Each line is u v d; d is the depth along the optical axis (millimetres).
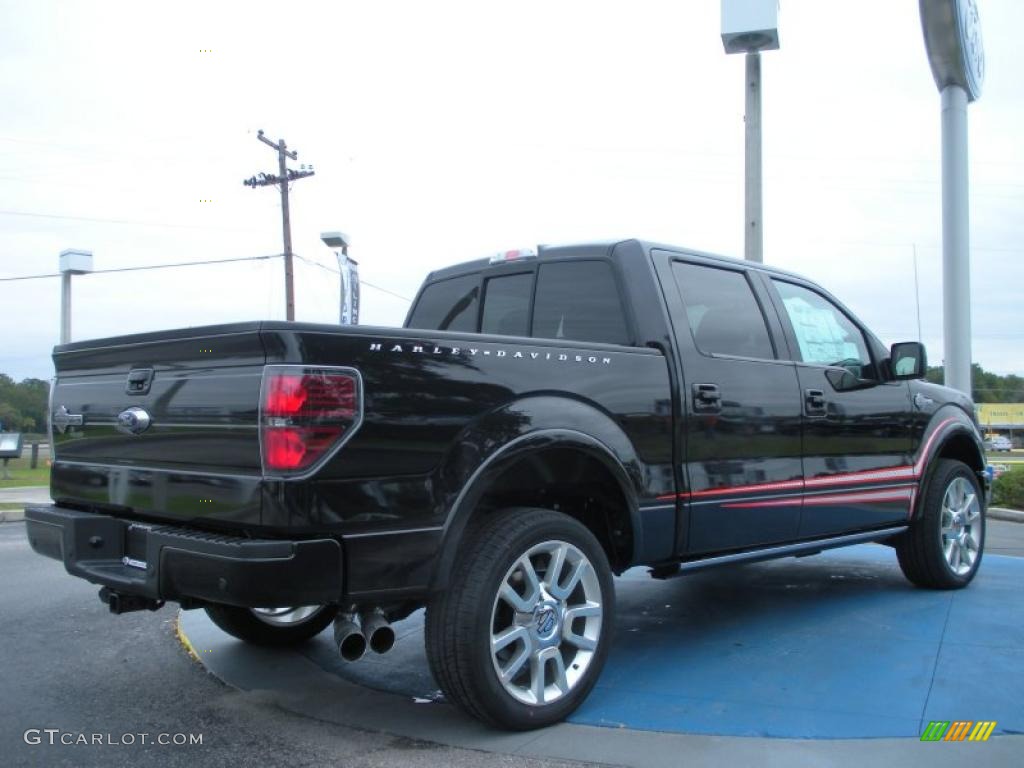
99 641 5324
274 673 4605
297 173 29391
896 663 4488
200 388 3395
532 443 3658
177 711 4039
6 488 19547
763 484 4781
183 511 3449
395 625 5609
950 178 12359
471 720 3824
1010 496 12266
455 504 3422
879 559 7570
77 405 4191
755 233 11859
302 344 3125
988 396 102125
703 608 5793
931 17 11938
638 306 4504
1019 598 5938
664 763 3332
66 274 18844
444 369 3459
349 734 3701
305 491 3074
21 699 4242
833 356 5574
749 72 11844
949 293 12312
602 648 3883
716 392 4551
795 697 4020
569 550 3791
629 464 4070
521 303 5160
